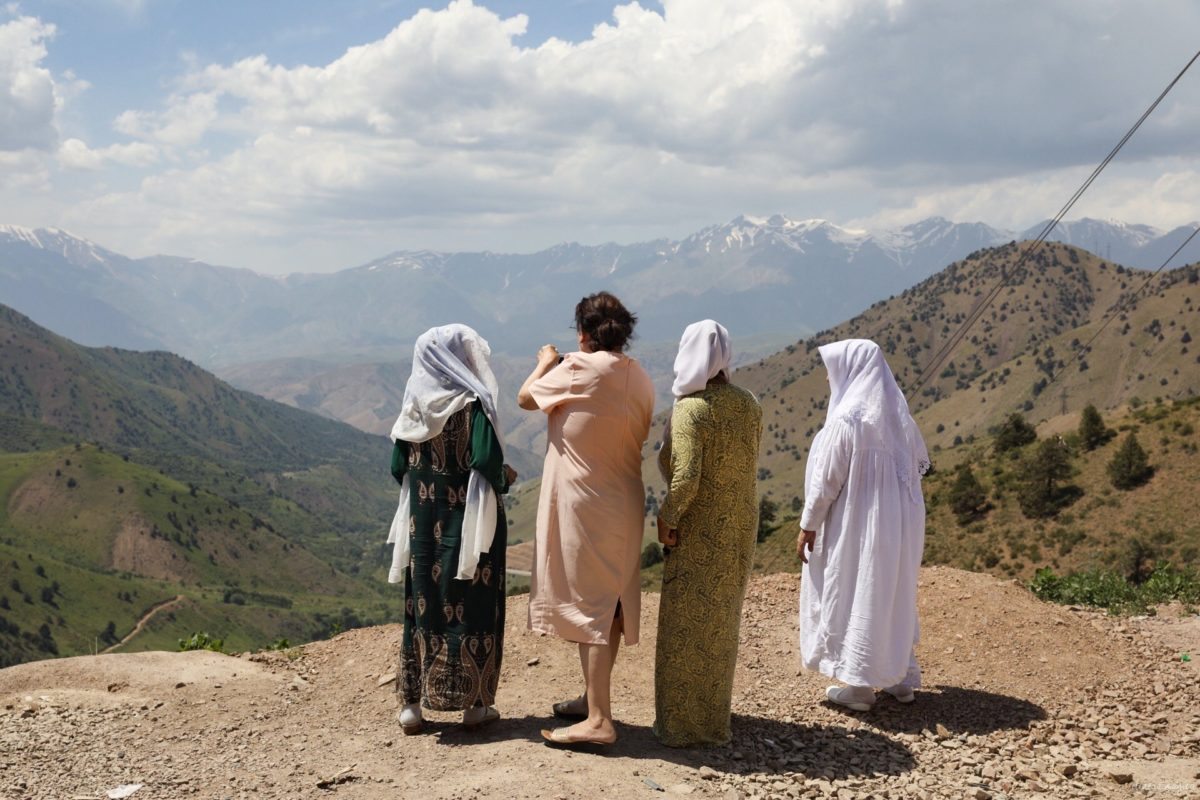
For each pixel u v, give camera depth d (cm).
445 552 516
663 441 528
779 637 763
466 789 432
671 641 509
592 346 507
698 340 500
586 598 493
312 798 435
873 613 581
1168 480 7025
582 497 491
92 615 17812
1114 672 691
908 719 597
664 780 456
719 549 504
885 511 584
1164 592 1089
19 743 524
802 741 546
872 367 600
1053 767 518
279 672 686
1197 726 593
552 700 608
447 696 514
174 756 503
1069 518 7156
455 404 504
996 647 721
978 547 7294
